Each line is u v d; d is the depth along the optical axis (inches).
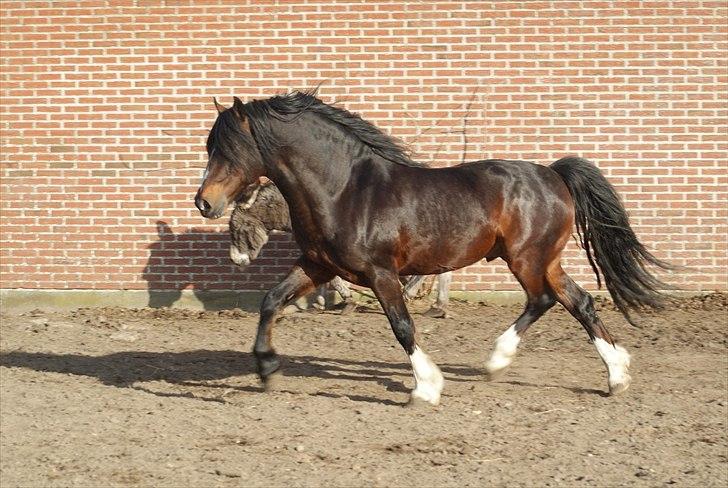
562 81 492.1
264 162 300.8
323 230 301.9
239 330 445.1
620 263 333.7
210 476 241.8
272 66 498.9
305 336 426.9
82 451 259.9
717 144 490.6
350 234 299.6
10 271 506.6
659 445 267.4
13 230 507.2
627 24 489.7
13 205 506.9
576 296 327.0
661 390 329.7
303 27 496.4
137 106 502.3
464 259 316.8
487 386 336.5
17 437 271.4
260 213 456.8
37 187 506.3
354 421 288.7
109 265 504.7
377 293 304.7
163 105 502.3
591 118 492.4
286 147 298.2
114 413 296.2
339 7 495.2
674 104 491.2
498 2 490.9
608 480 240.7
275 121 297.1
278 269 498.9
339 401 313.1
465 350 400.2
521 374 356.2
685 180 492.1
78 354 394.3
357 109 498.0
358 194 301.4
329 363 376.2
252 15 497.7
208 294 502.3
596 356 386.6
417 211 305.7
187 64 500.7
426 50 494.3
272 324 317.1
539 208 321.7
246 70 499.5
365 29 495.2
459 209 310.8
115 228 504.7
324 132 301.7
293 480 238.7
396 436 274.1
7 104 506.0
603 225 331.6
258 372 320.5
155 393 327.9
